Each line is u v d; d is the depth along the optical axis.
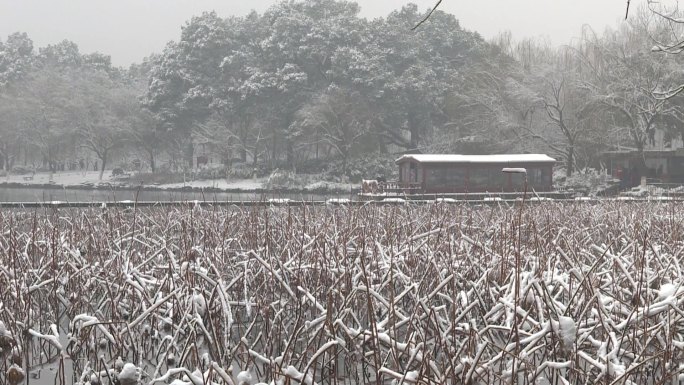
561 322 4.84
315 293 6.91
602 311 5.33
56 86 82.88
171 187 59.81
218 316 6.45
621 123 52.88
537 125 58.59
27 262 8.21
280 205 13.88
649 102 50.06
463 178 37.81
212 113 74.69
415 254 8.22
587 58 57.00
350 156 66.94
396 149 83.38
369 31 73.69
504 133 58.94
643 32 53.84
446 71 71.88
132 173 78.94
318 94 68.81
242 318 8.02
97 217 12.48
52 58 122.75
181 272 6.96
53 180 77.00
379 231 10.56
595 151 54.06
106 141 75.69
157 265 8.62
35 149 83.12
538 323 5.36
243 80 74.50
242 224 11.05
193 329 5.63
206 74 77.06
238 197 47.25
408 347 5.23
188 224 10.94
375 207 13.36
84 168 94.88
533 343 4.95
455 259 7.72
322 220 11.05
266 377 5.53
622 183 48.06
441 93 68.94
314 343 5.89
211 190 56.47
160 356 6.68
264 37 79.31
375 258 8.10
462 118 63.88
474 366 4.47
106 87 87.88
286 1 83.31
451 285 7.11
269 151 78.81
